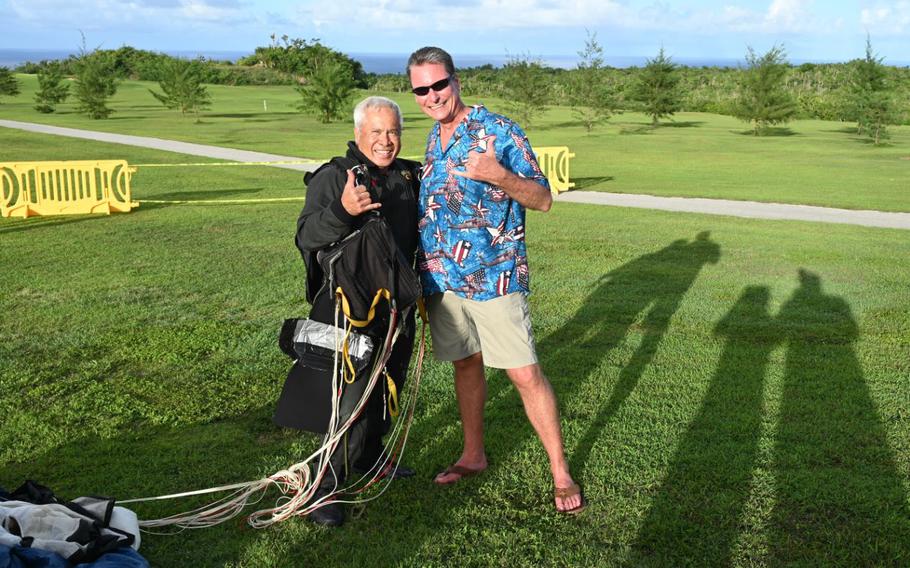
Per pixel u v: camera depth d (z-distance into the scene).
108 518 2.93
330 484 3.34
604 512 3.38
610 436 4.14
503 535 3.19
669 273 8.33
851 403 4.59
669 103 44.34
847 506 3.39
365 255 3.16
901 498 3.46
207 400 4.64
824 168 22.75
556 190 17.00
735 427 4.24
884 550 3.07
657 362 5.37
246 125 40.31
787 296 7.29
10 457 3.87
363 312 3.19
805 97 55.25
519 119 44.06
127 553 2.74
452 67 3.29
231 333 6.00
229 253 9.33
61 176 12.77
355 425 3.32
